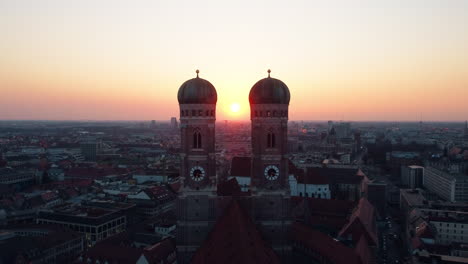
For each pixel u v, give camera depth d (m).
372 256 131.50
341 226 169.50
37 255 156.88
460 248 153.50
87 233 188.62
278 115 106.19
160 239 173.62
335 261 105.50
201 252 97.56
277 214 108.69
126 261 137.75
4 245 156.38
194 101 104.38
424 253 147.38
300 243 120.69
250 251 86.69
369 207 182.88
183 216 107.38
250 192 115.00
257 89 106.31
